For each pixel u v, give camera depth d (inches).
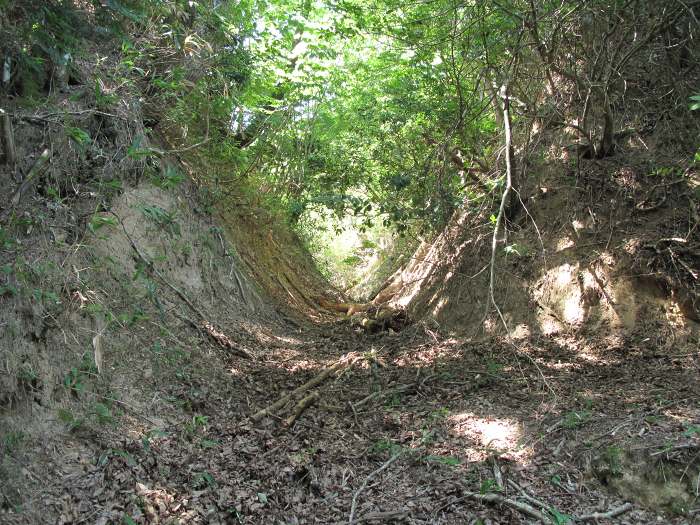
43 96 209.8
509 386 233.3
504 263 321.4
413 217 378.9
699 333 239.5
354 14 336.8
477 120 358.9
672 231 264.1
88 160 230.2
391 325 371.9
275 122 445.4
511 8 277.4
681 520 146.0
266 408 218.2
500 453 178.7
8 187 180.4
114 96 213.0
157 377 207.0
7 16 165.3
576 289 279.4
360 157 420.2
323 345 343.6
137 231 256.5
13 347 153.3
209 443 185.0
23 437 144.2
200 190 357.1
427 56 342.3
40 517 132.3
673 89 295.6
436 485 166.2
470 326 319.9
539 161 337.4
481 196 359.6
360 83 430.6
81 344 181.2
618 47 275.0
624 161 301.6
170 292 267.1
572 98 335.6
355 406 228.7
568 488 159.3
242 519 151.2
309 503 161.9
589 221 294.2
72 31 176.4
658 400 195.9
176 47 273.3
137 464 161.6
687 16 281.9
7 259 162.9
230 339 288.8
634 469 158.2
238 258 400.2
